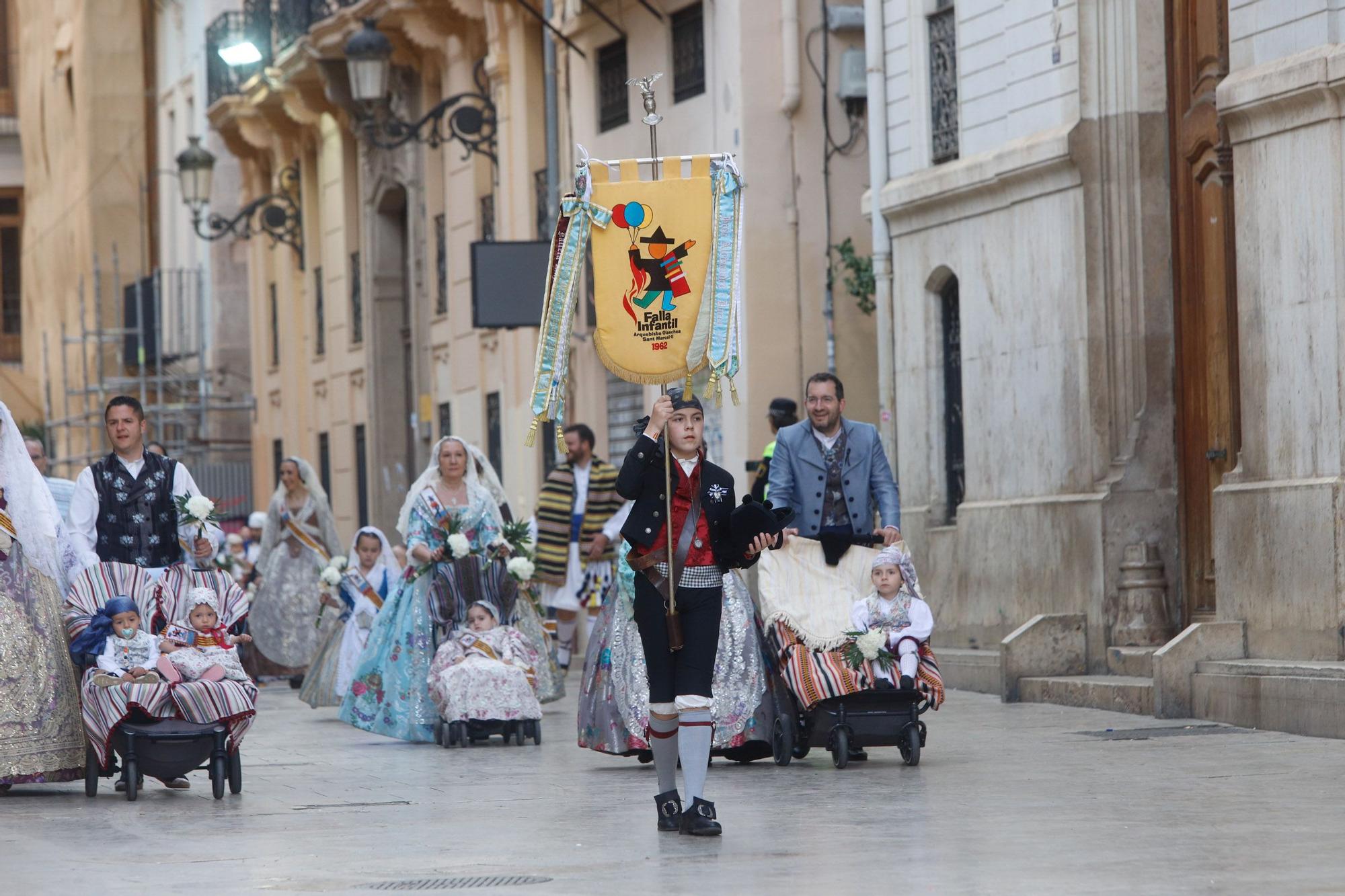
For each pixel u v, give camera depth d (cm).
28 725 1366
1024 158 2081
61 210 6378
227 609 1428
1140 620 1944
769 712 1439
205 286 5400
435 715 1748
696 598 1102
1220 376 1878
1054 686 1884
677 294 1124
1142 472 1977
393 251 4144
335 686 2091
